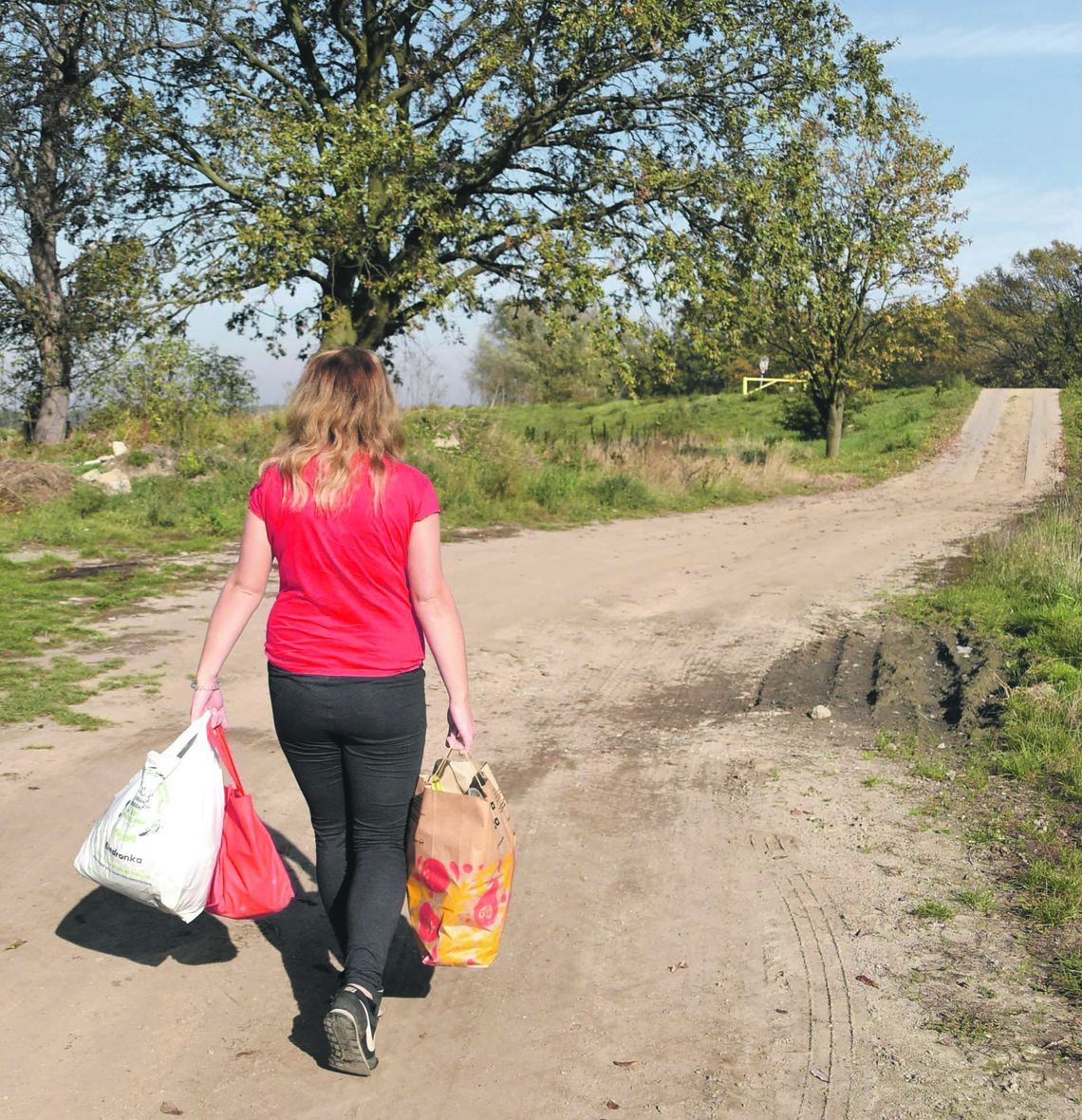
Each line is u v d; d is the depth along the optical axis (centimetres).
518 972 346
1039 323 8281
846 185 2881
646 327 2016
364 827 289
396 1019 316
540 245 1873
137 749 548
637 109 2052
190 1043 297
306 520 270
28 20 2105
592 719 664
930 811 505
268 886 300
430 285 1920
